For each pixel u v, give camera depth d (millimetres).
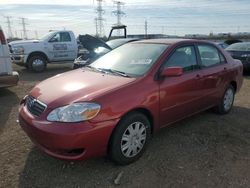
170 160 3875
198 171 3625
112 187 3287
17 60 12664
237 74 5895
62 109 3311
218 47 5551
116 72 4215
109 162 3783
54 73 12727
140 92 3732
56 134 3201
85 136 3238
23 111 3803
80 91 3564
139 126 3779
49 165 3715
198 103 4828
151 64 4117
